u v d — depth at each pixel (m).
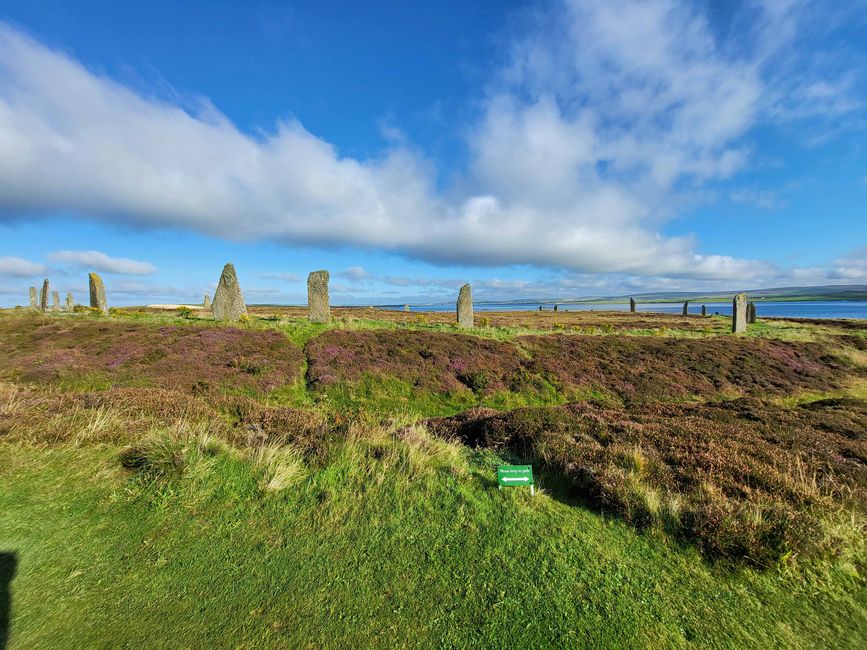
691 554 4.18
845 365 22.56
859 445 7.41
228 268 24.70
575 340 23.94
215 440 6.53
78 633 3.05
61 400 8.01
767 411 10.10
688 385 18.47
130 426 7.02
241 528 4.47
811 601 3.62
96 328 20.44
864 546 4.38
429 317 55.47
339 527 4.52
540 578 3.75
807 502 5.18
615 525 4.71
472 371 17.97
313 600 3.44
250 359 17.02
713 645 3.10
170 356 16.72
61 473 5.40
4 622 3.11
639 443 7.03
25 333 19.80
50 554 3.92
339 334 21.23
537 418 8.45
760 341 26.48
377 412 14.44
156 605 3.35
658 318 57.97
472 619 3.26
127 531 4.34
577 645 3.04
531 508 5.02
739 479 5.72
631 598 3.54
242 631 3.11
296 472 5.78
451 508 4.95
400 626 3.18
